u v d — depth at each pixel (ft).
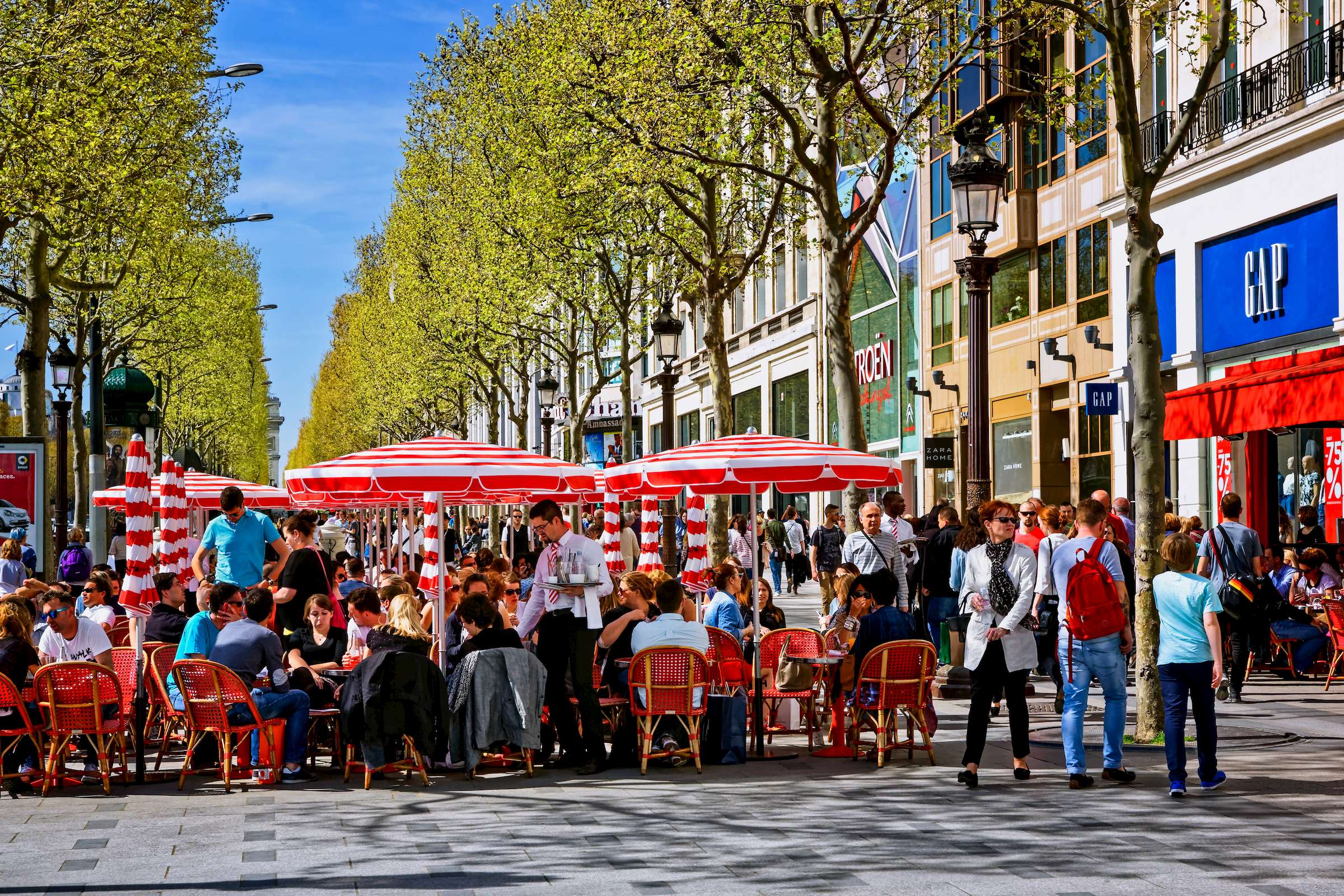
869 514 54.34
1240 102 70.85
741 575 46.52
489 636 37.29
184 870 25.22
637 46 67.67
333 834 28.73
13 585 64.80
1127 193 38.81
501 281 118.01
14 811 32.40
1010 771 35.40
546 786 35.55
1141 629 38.96
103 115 79.10
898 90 75.97
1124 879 23.48
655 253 94.27
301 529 47.88
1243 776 33.14
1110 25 38.83
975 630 33.09
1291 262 67.77
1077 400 90.07
